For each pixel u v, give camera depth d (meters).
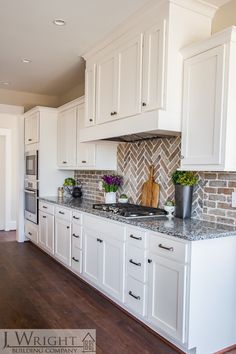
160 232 2.25
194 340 2.07
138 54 2.67
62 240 3.96
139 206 3.36
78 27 2.88
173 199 3.00
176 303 2.13
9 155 6.52
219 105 2.13
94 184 4.45
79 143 4.18
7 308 2.86
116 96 2.97
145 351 2.21
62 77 4.44
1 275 3.77
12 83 4.76
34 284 3.47
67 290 3.30
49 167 4.89
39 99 5.49
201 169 2.29
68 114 4.48
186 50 2.38
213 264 2.13
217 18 2.54
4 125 6.45
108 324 2.58
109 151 3.88
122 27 2.82
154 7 2.47
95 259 3.15
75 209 3.56
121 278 2.71
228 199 2.43
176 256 2.12
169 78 2.39
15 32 3.00
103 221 2.99
